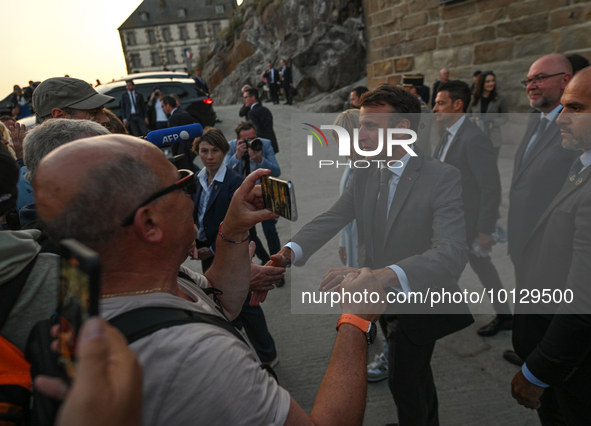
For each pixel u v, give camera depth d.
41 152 1.14
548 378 1.18
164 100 5.82
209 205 2.32
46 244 0.98
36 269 0.82
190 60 66.81
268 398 0.60
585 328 1.08
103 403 0.36
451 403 2.03
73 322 0.44
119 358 0.39
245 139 3.06
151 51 67.00
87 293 0.39
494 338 2.47
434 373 2.25
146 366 0.54
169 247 0.68
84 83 1.78
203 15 65.62
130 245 0.64
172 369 0.55
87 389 0.36
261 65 18.25
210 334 0.60
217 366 0.57
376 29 7.70
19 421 0.67
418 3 6.65
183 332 0.58
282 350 2.58
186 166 1.03
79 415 0.36
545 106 1.98
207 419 0.56
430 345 1.42
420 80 3.90
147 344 0.56
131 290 0.65
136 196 0.62
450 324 1.38
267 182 0.86
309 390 2.23
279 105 13.40
